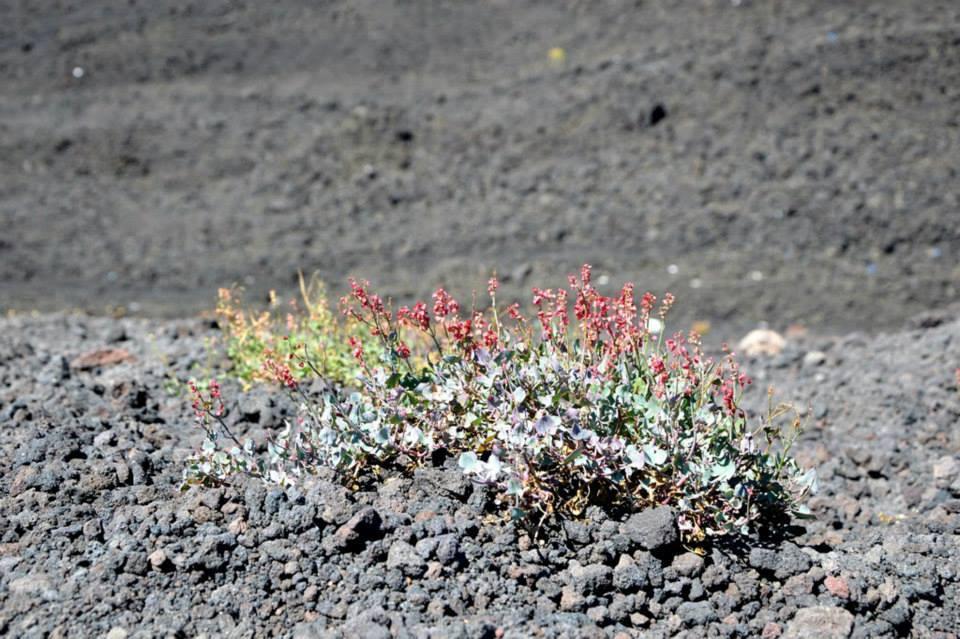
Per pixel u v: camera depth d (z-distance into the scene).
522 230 13.73
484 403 4.96
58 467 5.03
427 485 4.82
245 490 4.76
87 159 16.31
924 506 5.98
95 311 12.01
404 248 13.51
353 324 6.66
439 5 20.91
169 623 4.12
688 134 15.22
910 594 4.72
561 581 4.45
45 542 4.48
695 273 12.48
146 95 18.19
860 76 15.70
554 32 19.06
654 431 4.75
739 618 4.46
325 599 4.29
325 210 14.64
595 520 4.70
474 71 18.08
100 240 14.10
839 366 8.50
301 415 5.65
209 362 7.19
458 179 15.09
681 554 4.65
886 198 13.46
